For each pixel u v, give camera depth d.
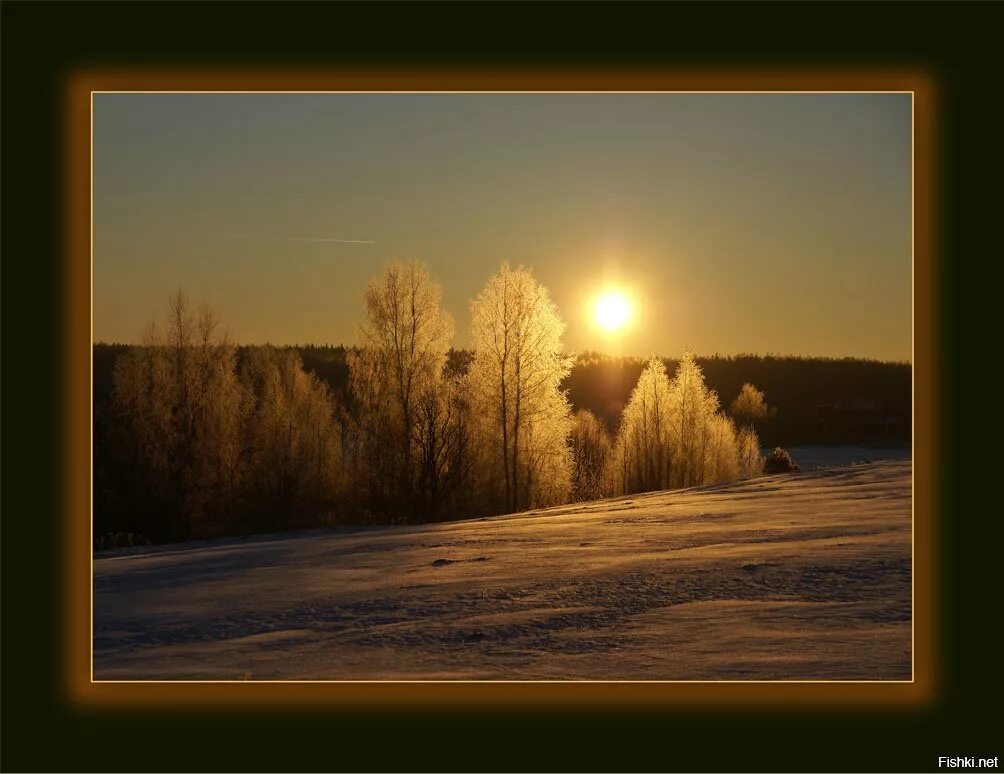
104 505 50.19
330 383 68.62
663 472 52.62
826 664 11.05
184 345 51.75
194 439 50.53
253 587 19.86
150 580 22.22
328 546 26.89
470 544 24.00
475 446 46.84
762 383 132.62
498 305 47.28
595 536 23.52
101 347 67.31
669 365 60.97
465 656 12.56
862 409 114.38
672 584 16.27
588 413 64.44
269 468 49.44
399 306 46.84
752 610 14.03
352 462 48.16
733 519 24.69
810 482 33.22
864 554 17.62
